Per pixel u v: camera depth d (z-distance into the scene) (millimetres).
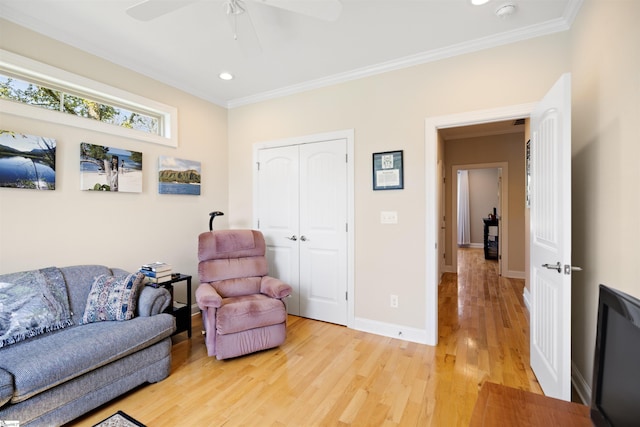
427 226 2617
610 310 736
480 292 4246
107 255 2574
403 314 2729
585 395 1804
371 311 2881
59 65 2262
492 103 2350
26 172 2076
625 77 1375
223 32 2256
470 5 1943
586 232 1825
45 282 1989
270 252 3512
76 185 2369
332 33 2262
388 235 2785
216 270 2783
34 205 2145
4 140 1978
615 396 687
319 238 3180
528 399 1021
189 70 2879
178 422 1679
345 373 2164
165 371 2096
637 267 1286
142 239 2850
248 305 2389
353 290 2967
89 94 2529
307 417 1721
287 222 3389
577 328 1956
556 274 1652
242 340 2334
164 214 3053
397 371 2180
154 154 2957
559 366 1602
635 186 1301
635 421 604
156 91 2961
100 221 2527
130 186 2713
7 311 1756
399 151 2711
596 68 1678
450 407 1786
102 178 2510
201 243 2807
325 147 3117
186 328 2746
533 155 2131
